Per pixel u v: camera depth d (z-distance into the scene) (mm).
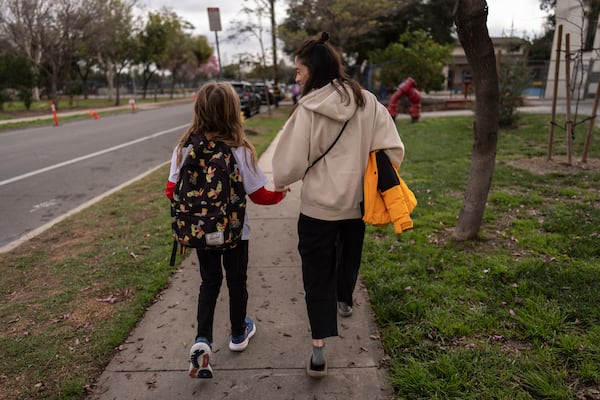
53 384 2439
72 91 31062
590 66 17375
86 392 2389
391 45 20031
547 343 2584
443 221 4730
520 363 2430
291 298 3340
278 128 14391
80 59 39625
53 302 3309
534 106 16719
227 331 2938
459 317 2893
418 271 3592
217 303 3287
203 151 2232
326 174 2252
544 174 6402
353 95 2203
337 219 2299
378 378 2443
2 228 5434
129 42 32188
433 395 2236
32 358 2652
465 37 3457
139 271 3807
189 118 20422
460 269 3535
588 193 5438
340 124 2193
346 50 27781
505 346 2609
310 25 21578
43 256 4258
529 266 3467
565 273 3303
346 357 2627
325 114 2145
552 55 20531
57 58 27641
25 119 20406
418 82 19234
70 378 2480
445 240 4191
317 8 20000
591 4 13125
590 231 4141
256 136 12414
